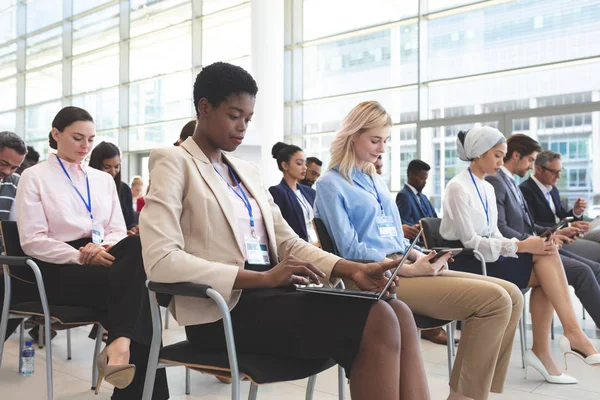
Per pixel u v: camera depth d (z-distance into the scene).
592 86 7.02
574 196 7.01
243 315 1.44
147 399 1.46
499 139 2.82
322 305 1.36
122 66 11.91
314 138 9.71
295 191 4.52
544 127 7.25
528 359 2.78
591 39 7.01
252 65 8.95
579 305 4.88
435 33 8.29
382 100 8.88
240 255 1.51
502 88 7.73
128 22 11.88
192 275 1.37
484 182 2.91
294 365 1.40
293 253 1.71
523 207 3.28
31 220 2.37
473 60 7.96
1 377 2.78
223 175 1.63
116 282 1.92
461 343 2.00
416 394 1.39
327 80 9.53
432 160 8.30
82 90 12.98
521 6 7.51
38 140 14.14
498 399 2.47
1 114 14.93
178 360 1.45
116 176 3.78
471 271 2.65
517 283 2.63
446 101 8.24
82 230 2.53
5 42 14.73
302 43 9.69
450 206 2.74
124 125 11.99
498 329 1.93
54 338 3.67
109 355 1.80
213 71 1.51
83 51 12.95
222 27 10.55
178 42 11.22
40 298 2.21
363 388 1.29
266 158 8.86
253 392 1.50
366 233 2.25
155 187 1.47
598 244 4.07
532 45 7.45
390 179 8.79
